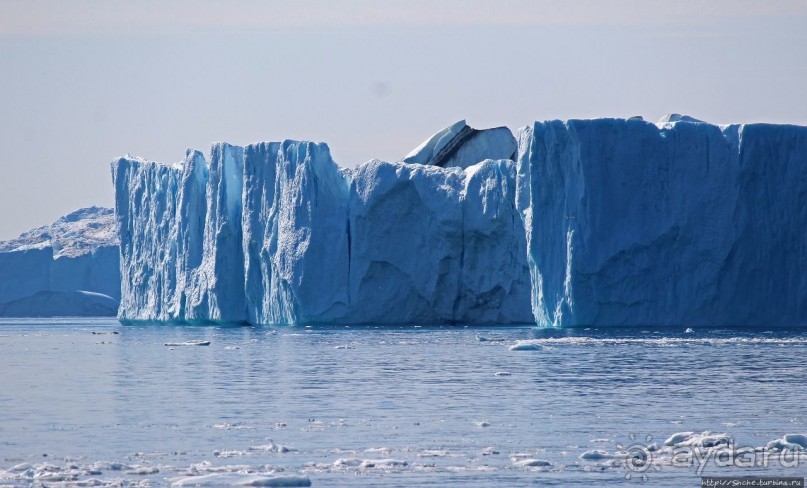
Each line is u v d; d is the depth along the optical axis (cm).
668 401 11638
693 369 15038
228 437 9575
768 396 12006
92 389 13400
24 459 8644
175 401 12050
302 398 12244
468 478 7800
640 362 16162
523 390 12750
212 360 18188
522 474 7938
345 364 16838
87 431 9950
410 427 10025
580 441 9244
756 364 15738
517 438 9406
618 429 9819
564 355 17625
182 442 9338
